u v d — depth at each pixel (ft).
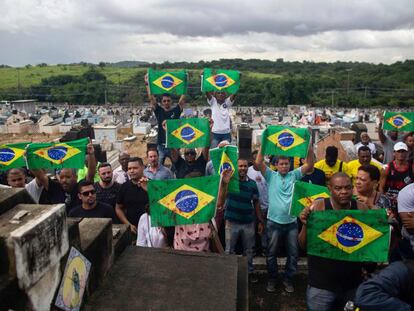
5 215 7.60
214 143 31.09
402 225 13.30
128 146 98.63
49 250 7.46
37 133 128.26
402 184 21.34
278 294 18.56
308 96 287.07
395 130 31.86
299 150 18.83
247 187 18.93
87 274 9.18
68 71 517.55
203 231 14.75
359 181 15.93
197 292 9.73
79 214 17.83
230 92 29.12
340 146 49.98
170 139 24.73
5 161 24.97
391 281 8.77
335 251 12.16
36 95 310.45
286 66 567.18
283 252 22.00
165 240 16.26
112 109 197.36
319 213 12.12
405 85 325.21
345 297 12.33
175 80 29.53
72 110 196.95
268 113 170.91
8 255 6.64
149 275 10.43
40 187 20.70
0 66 577.02
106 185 21.70
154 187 13.83
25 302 6.84
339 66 576.61
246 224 19.04
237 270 11.07
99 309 8.98
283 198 18.01
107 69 538.88
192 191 13.97
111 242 10.74
